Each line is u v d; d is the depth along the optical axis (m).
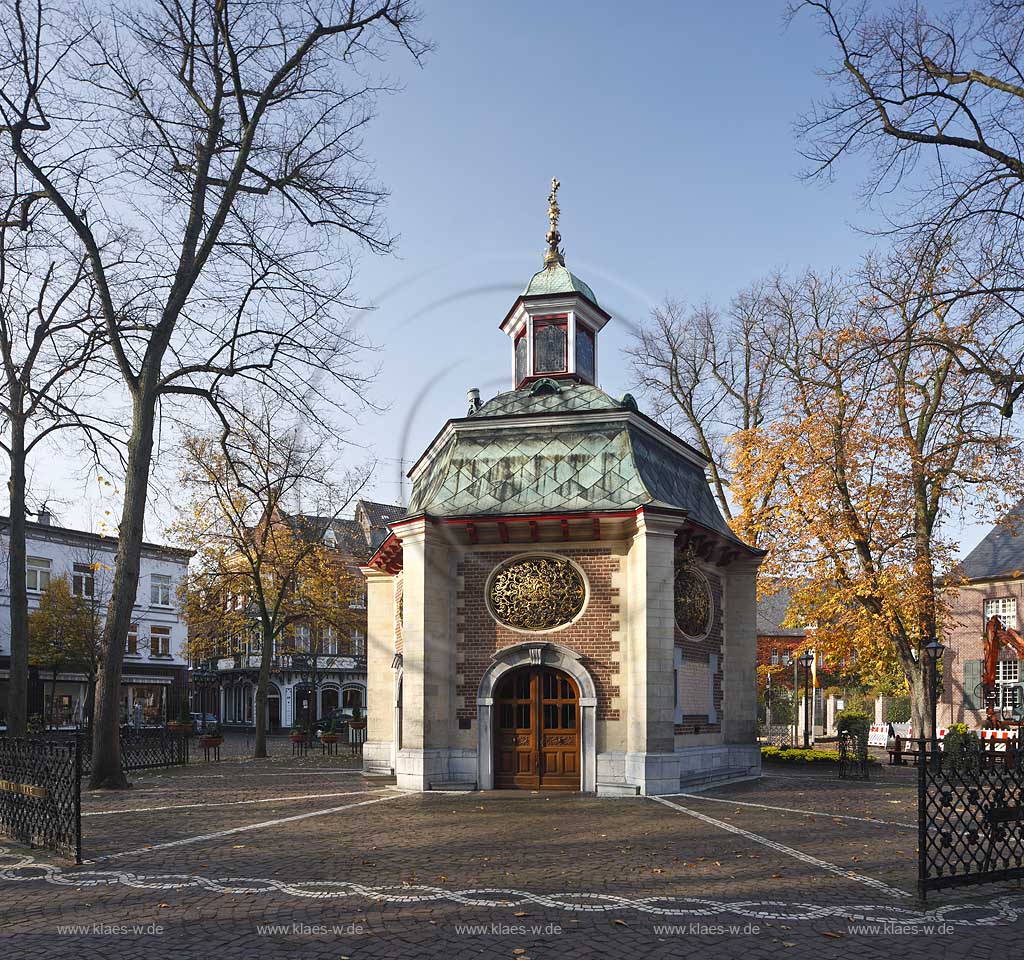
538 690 18.62
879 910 8.39
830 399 25.83
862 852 11.22
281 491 30.20
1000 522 25.67
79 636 40.50
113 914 8.16
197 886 9.24
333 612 38.12
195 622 38.50
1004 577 35.50
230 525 33.66
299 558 32.84
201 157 20.06
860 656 28.30
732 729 21.70
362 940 7.39
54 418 22.52
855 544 26.56
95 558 46.56
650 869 10.09
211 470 30.69
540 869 10.09
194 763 26.55
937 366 20.97
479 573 19.06
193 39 19.83
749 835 12.49
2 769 12.12
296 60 20.17
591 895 8.87
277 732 53.59
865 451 25.88
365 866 10.23
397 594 23.42
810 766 24.94
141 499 19.72
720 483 33.50
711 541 20.09
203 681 60.53
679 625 19.52
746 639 21.94
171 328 20.28
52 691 43.31
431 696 18.42
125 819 14.02
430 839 12.09
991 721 29.47
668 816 14.40
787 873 9.91
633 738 17.66
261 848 11.38
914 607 25.33
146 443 19.83
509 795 17.34
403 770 18.33
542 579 18.67
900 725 39.50
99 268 19.73
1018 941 7.51
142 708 48.19
